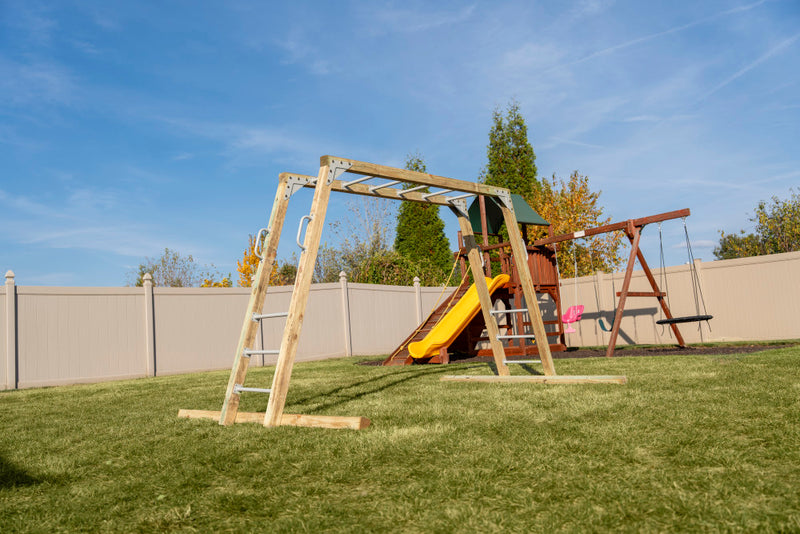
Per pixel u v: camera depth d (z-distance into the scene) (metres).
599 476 2.25
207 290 12.73
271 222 4.34
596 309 13.77
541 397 4.34
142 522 2.05
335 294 14.59
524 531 1.74
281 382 3.88
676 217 9.41
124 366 11.47
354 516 1.98
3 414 5.59
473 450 2.76
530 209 12.15
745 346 9.44
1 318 10.25
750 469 2.23
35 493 2.54
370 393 5.32
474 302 10.58
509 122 20.20
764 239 25.22
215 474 2.65
